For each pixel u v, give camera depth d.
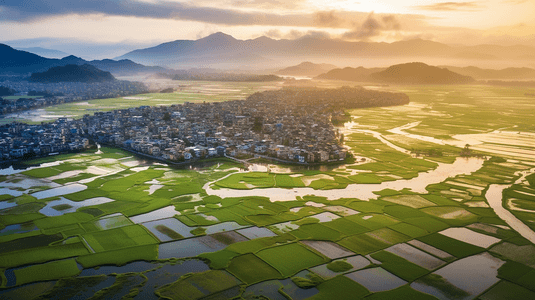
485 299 133.38
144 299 130.62
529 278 146.50
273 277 144.75
